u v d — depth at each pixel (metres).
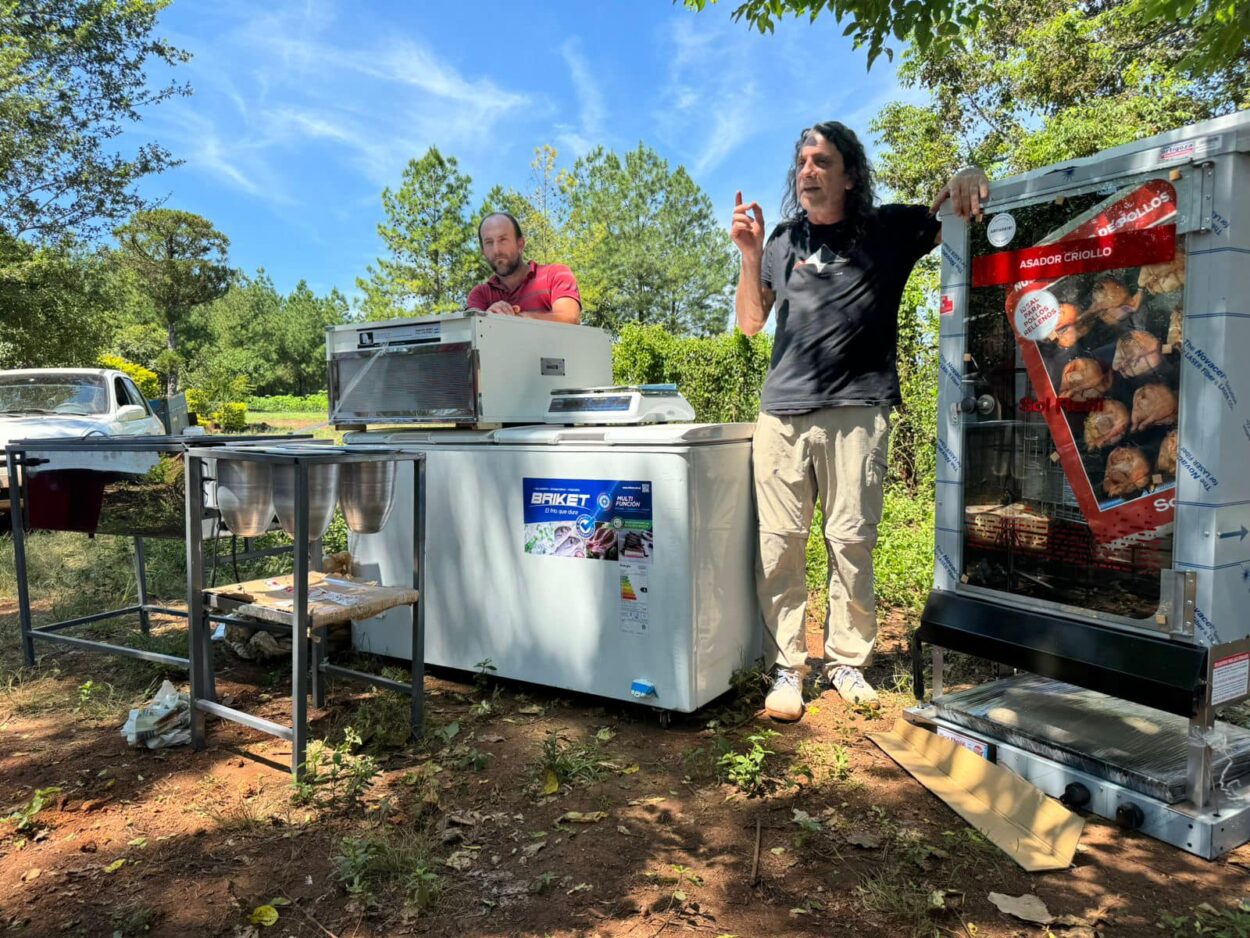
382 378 3.46
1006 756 2.46
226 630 3.76
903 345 7.04
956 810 2.24
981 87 13.73
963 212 2.49
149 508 3.37
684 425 3.05
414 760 2.65
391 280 28.91
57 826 2.26
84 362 16.20
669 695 2.81
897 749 2.64
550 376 3.57
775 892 1.90
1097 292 2.19
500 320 3.29
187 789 2.47
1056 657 2.26
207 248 52.69
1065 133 10.26
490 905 1.86
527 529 3.10
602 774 2.51
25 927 1.81
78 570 5.41
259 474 2.59
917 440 6.99
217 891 1.94
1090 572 2.27
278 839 2.17
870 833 2.15
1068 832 2.04
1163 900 1.85
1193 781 2.06
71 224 15.57
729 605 3.02
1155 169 2.02
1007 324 2.45
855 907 1.84
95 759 2.70
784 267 3.04
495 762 2.63
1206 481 1.97
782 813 2.28
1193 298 1.97
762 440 3.03
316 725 2.96
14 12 14.69
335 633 3.70
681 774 2.53
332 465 2.59
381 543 3.54
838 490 2.98
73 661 3.74
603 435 2.88
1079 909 1.82
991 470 2.53
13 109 13.98
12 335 14.44
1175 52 11.17
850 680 3.13
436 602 3.40
